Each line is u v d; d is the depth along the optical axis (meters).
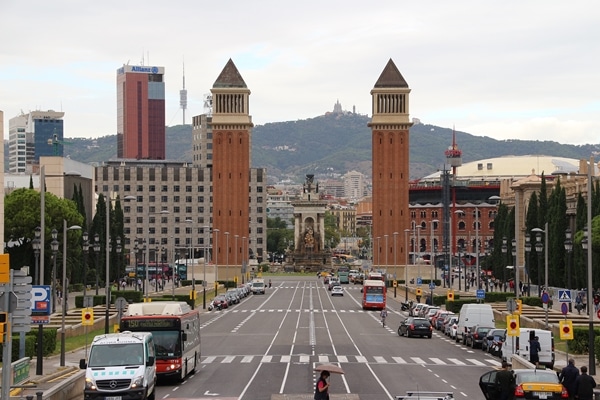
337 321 142.00
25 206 160.25
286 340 108.88
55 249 107.62
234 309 173.25
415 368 79.50
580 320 110.31
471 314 102.50
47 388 59.28
